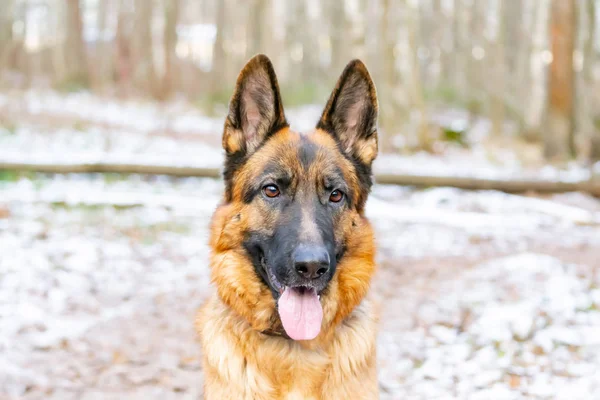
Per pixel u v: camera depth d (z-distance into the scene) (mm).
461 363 6047
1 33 32969
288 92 33188
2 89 26656
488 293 7543
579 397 5309
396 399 5480
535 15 24844
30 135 16469
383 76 19891
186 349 6301
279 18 34688
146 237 10023
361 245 4141
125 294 7746
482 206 12781
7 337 6262
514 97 28734
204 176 13211
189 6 45938
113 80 33781
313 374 3879
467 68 31391
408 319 7055
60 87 30391
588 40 22469
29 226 9773
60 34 33562
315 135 4234
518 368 5852
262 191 3980
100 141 16672
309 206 3916
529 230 11039
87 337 6441
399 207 12227
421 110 20422
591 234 10688
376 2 21594
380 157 18016
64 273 8188
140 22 31797
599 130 20750
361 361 4023
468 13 32969
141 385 5582
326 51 42906
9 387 5332
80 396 5340
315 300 3818
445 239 10469
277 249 3822
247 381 3865
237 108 4129
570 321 6660
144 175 13336
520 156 19688
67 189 11797
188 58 38562
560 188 13742
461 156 19812
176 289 8031
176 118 24594
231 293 3941
